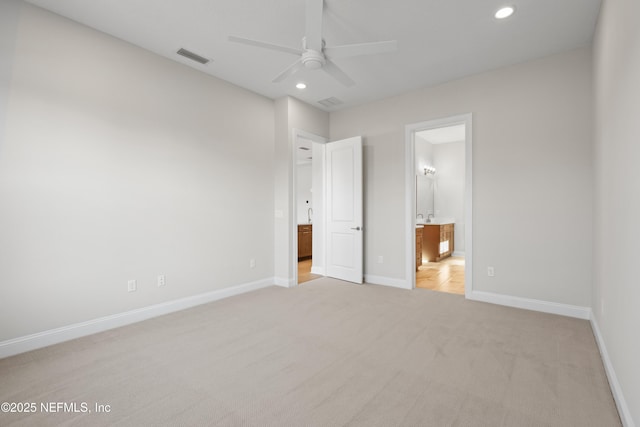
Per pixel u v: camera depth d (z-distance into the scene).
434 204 7.89
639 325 1.34
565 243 3.12
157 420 1.58
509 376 1.98
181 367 2.11
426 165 7.45
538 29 2.75
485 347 2.40
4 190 2.28
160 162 3.19
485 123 3.59
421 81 3.84
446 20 2.62
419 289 4.20
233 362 2.18
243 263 4.03
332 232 4.91
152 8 2.47
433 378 1.97
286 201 4.32
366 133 4.63
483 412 1.63
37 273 2.42
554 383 1.90
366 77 3.73
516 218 3.39
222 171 3.78
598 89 2.54
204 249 3.58
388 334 2.67
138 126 3.03
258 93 4.23
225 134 3.82
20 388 1.86
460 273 5.35
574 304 3.08
